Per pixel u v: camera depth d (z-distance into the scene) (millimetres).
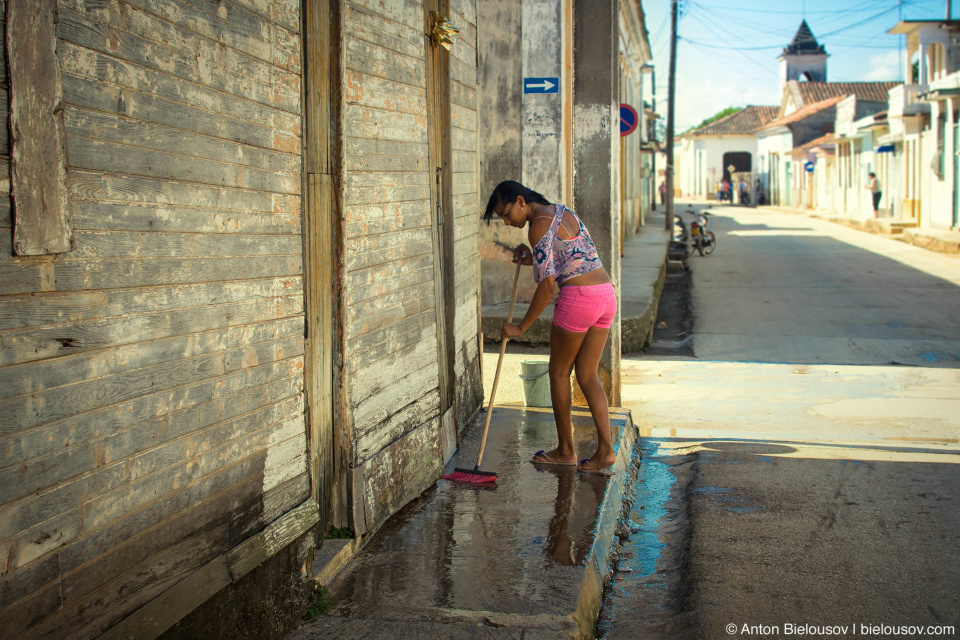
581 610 3061
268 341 2713
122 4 2023
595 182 5895
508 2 9969
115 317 2041
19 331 1782
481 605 3014
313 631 2865
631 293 11492
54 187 1838
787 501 4473
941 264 17812
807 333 10594
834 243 23781
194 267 2324
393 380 3895
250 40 2576
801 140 45719
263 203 2664
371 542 3613
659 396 7504
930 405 7016
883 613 3215
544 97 10023
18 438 1787
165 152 2191
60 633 1917
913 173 26969
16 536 1793
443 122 4766
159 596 2227
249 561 2598
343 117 3266
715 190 59094
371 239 3586
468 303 5469
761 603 3309
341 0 3238
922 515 4223
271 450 2750
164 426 2229
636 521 4449
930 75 27047
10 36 1715
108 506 2047
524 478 4473
